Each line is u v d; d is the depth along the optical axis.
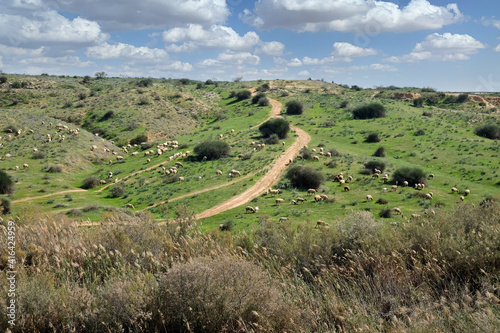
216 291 6.52
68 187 58.44
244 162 66.19
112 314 6.59
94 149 82.06
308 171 52.16
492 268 7.70
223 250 10.26
